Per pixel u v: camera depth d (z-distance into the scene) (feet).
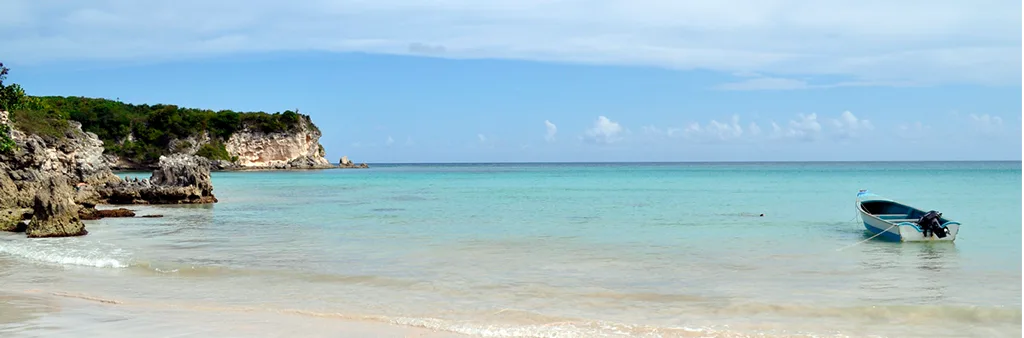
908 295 45.34
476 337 35.06
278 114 539.70
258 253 64.03
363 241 73.56
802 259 60.75
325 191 198.49
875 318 39.27
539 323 37.86
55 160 179.73
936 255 63.52
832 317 39.50
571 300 43.70
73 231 79.56
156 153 458.91
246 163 511.81
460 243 71.72
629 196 164.25
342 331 35.70
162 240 74.74
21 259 59.47
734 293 45.88
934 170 431.02
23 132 167.12
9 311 39.29
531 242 72.49
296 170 521.65
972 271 54.90
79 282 48.85
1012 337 35.50
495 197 162.81
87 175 193.06
